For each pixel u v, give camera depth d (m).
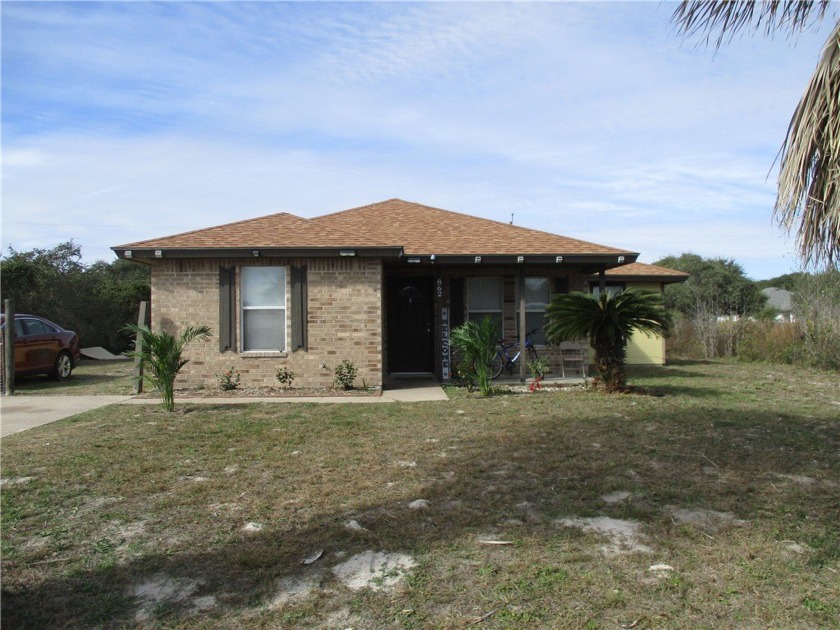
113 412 9.81
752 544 4.37
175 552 4.32
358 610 3.54
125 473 6.21
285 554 4.25
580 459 6.53
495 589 3.75
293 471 6.24
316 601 3.63
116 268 35.84
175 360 9.91
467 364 12.00
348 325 12.33
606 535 4.53
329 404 10.43
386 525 4.73
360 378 12.29
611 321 11.20
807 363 17.09
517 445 7.19
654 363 18.36
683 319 23.83
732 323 21.94
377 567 4.05
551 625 3.36
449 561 4.12
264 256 12.09
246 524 4.82
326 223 14.57
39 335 14.64
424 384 13.37
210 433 8.07
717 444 7.21
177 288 12.32
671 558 4.16
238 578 3.93
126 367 19.11
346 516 4.94
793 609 3.52
